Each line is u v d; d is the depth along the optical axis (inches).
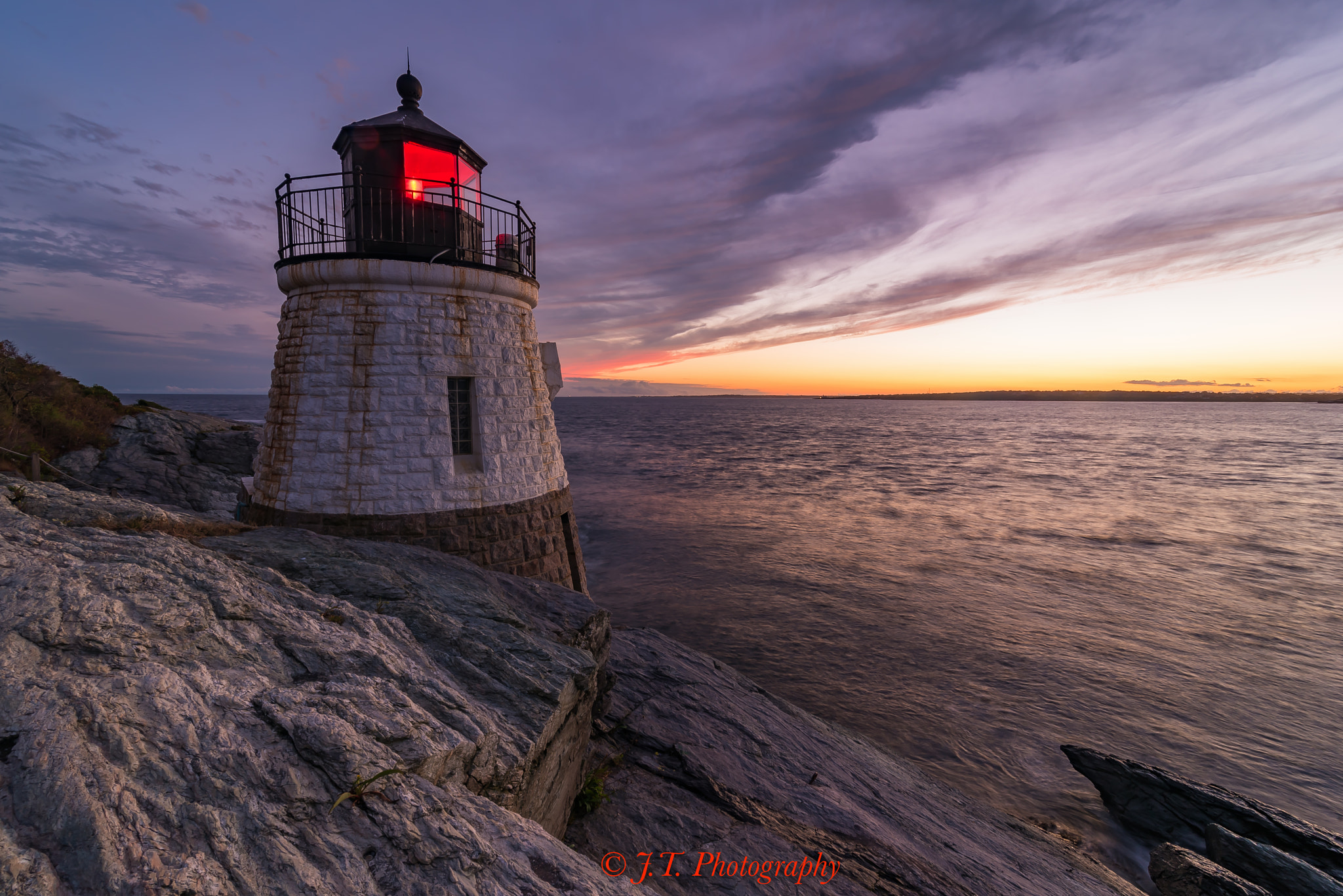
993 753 636.1
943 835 334.0
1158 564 1373.0
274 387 428.1
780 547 1441.9
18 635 111.0
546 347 522.0
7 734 92.8
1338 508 2090.3
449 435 411.2
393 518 391.9
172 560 161.6
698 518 1729.8
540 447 470.9
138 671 113.3
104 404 1184.2
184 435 1198.3
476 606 224.4
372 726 124.9
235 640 137.6
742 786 283.6
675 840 230.1
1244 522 1849.2
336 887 92.2
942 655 868.6
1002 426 7500.0
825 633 938.1
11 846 78.8
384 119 409.1
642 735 305.4
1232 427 7500.0
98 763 92.4
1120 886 391.5
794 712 464.4
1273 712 738.2
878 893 230.5
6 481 192.7
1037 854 384.2
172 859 84.5
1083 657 872.9
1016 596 1129.4
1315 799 582.9
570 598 275.0
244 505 461.1
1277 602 1128.2
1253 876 427.2
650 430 5876.0
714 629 941.8
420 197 414.3
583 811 235.0
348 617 175.0
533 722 171.2
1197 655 890.7
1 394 869.2
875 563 1321.4
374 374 392.8
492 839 117.6
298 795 102.9
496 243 459.5
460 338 416.2
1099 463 3474.4
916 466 3184.1
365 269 388.2
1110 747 657.6
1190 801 499.8
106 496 210.2
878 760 448.1
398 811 109.2
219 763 101.6
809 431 6235.2
